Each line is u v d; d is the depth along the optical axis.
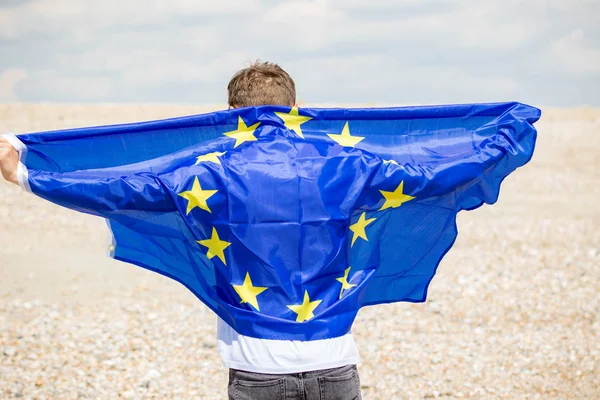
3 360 6.47
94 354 6.66
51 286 8.74
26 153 3.01
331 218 2.84
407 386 6.07
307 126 3.14
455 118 3.30
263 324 2.79
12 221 12.02
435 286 8.78
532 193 15.07
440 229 3.19
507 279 9.09
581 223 12.34
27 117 24.83
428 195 3.04
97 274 9.30
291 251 2.82
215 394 5.91
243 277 2.84
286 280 2.82
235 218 2.80
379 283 3.26
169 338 7.08
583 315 7.84
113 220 3.01
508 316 7.79
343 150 2.96
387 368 6.44
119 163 3.10
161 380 6.15
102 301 8.20
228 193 2.79
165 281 9.09
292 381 2.77
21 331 7.17
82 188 2.79
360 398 2.88
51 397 5.78
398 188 2.96
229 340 2.89
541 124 26.00
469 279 9.05
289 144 2.95
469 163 3.08
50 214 12.58
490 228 11.90
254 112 3.08
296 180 2.82
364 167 2.91
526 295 8.49
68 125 23.27
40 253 10.20
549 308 8.05
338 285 2.89
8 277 9.05
